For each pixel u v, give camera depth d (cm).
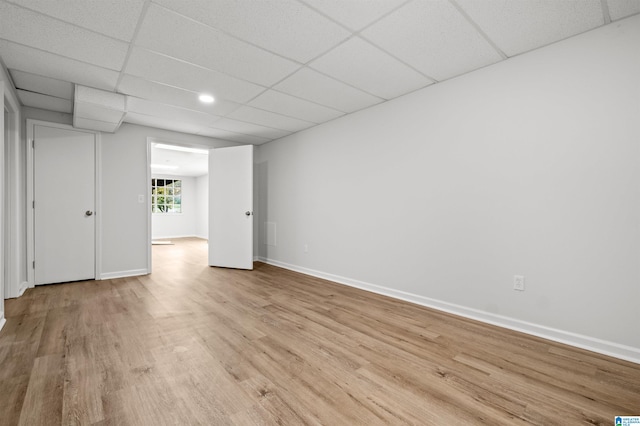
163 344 202
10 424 126
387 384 158
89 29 193
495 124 239
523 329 225
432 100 280
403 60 235
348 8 175
